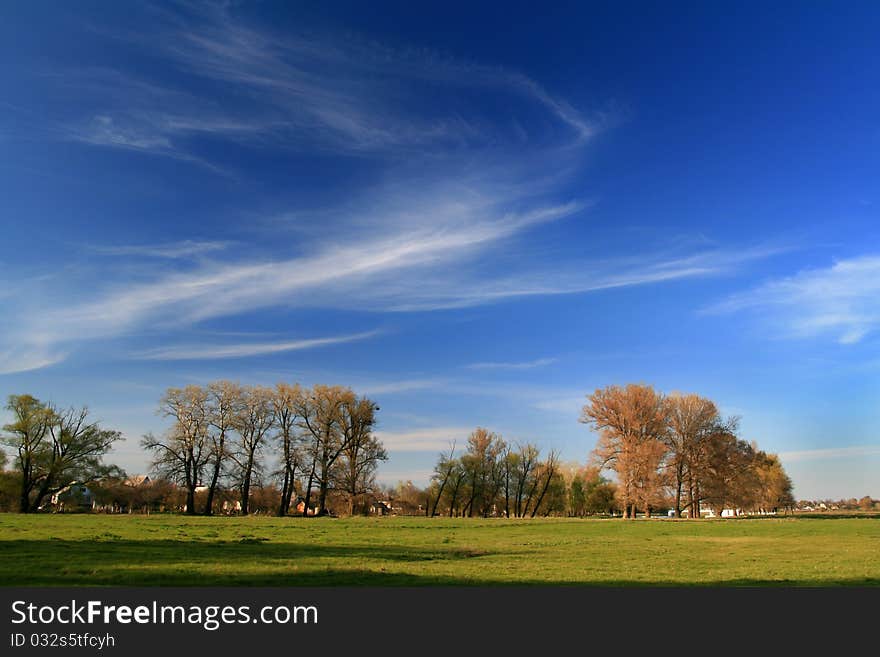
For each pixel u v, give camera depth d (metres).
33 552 23.33
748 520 69.12
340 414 79.25
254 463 77.56
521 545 35.81
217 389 76.94
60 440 73.19
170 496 88.69
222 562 22.88
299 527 46.69
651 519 71.19
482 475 103.31
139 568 20.47
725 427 79.62
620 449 76.81
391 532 43.81
